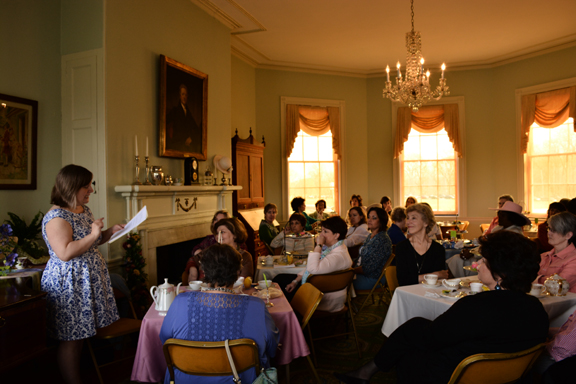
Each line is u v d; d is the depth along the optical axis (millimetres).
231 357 1837
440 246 3389
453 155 8953
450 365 1953
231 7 5883
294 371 3191
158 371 2367
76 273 2547
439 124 8844
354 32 6926
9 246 3025
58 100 4320
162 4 4980
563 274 2951
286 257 4340
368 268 4148
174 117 5074
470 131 8805
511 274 1909
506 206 4820
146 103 4699
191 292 1988
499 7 6062
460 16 6352
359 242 4922
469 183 8828
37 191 4105
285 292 3777
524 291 1920
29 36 4035
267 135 8445
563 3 5965
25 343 2182
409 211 3430
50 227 2443
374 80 9273
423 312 2666
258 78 8367
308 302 2795
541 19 6520
